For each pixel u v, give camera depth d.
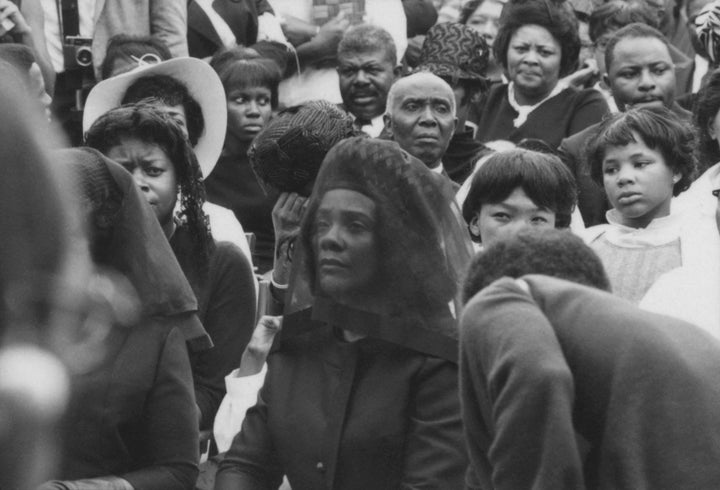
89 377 8.25
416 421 8.33
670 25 21.94
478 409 6.59
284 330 8.75
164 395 8.52
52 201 3.13
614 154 11.70
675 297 9.44
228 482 8.68
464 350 6.56
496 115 17.55
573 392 6.23
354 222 8.48
